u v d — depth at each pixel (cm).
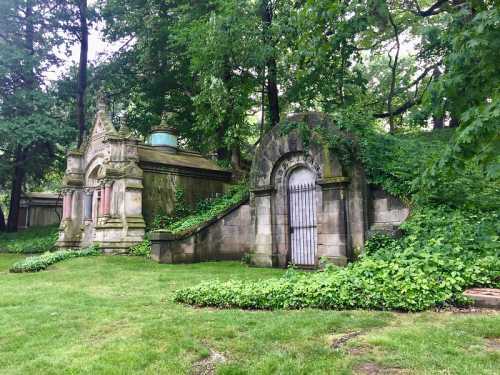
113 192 1895
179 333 564
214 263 1500
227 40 1688
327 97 1794
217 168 2295
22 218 3841
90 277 1188
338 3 1183
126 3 2622
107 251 1802
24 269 1437
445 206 1066
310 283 753
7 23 3016
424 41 1764
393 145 1312
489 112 526
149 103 2902
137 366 450
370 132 1295
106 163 1988
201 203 2123
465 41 604
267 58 1752
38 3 3064
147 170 2000
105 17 2848
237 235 1658
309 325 568
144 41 2483
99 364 456
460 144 579
